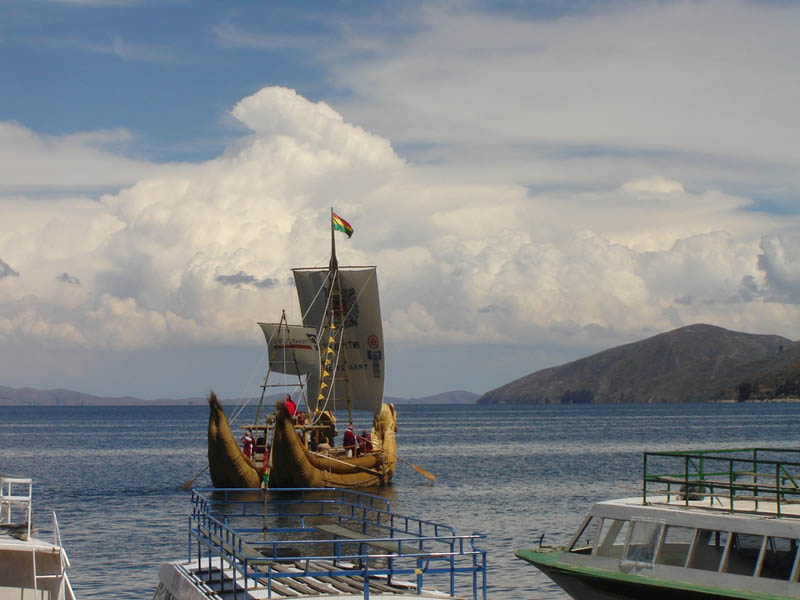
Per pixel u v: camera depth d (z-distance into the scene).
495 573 43.62
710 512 27.36
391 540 24.66
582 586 28.42
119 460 138.75
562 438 198.62
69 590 29.31
